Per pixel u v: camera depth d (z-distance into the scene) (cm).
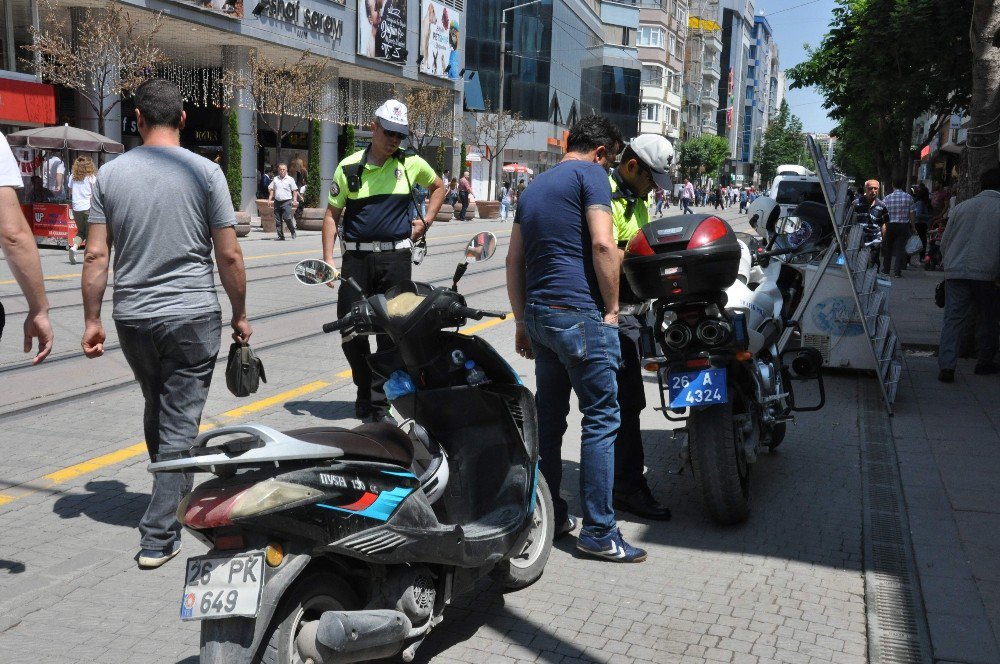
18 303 1085
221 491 270
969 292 813
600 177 411
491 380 370
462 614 383
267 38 2853
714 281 439
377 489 298
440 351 351
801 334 843
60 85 2567
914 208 1959
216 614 258
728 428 459
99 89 2106
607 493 430
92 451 568
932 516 494
